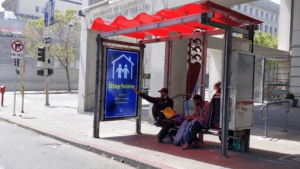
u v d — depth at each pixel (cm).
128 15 1319
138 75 1003
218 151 780
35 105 2052
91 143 856
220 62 2244
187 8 697
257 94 2589
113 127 1142
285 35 2727
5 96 2831
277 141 911
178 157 714
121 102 969
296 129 1120
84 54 1600
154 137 956
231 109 712
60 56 3709
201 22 636
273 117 1451
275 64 3139
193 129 794
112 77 945
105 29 948
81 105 1600
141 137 954
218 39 1917
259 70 2648
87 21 1583
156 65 1196
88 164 696
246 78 734
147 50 3772
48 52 1883
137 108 1006
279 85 2533
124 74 970
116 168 671
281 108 1894
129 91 984
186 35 897
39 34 3588
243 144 771
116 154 739
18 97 2759
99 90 930
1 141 914
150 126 1169
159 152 761
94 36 1616
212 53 2278
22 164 675
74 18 3544
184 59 1220
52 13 1969
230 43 691
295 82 2089
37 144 892
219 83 822
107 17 1448
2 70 3625
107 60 934
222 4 1077
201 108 843
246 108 736
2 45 4406
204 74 989
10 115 1478
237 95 714
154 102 907
